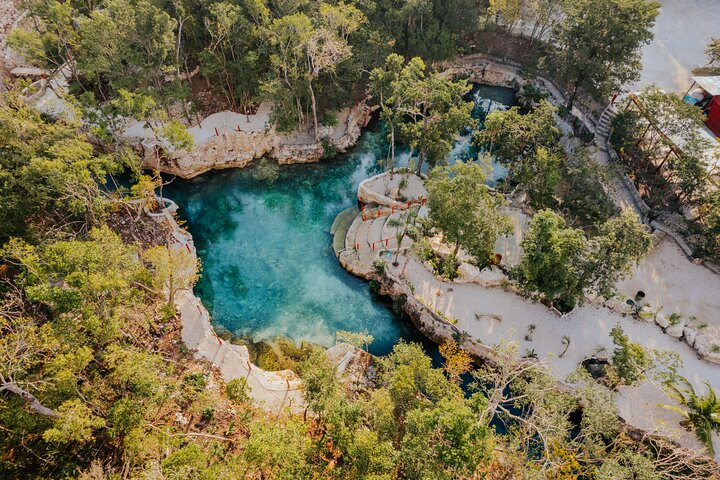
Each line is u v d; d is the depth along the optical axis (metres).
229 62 64.81
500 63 85.81
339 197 66.12
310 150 70.25
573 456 34.97
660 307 48.78
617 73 64.81
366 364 46.88
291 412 40.41
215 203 65.06
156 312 46.19
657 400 42.97
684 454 34.56
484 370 43.22
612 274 44.81
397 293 53.00
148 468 29.73
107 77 61.50
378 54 68.81
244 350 47.56
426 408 31.75
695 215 57.66
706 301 51.00
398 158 72.25
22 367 31.56
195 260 47.88
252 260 58.00
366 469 29.25
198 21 66.12
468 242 46.00
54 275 34.97
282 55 61.38
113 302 37.84
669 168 56.97
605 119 69.44
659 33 83.62
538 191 56.12
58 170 42.31
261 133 69.25
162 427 35.78
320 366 37.03
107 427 33.34
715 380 44.16
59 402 31.83
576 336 47.94
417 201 61.84
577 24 64.69
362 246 58.12
